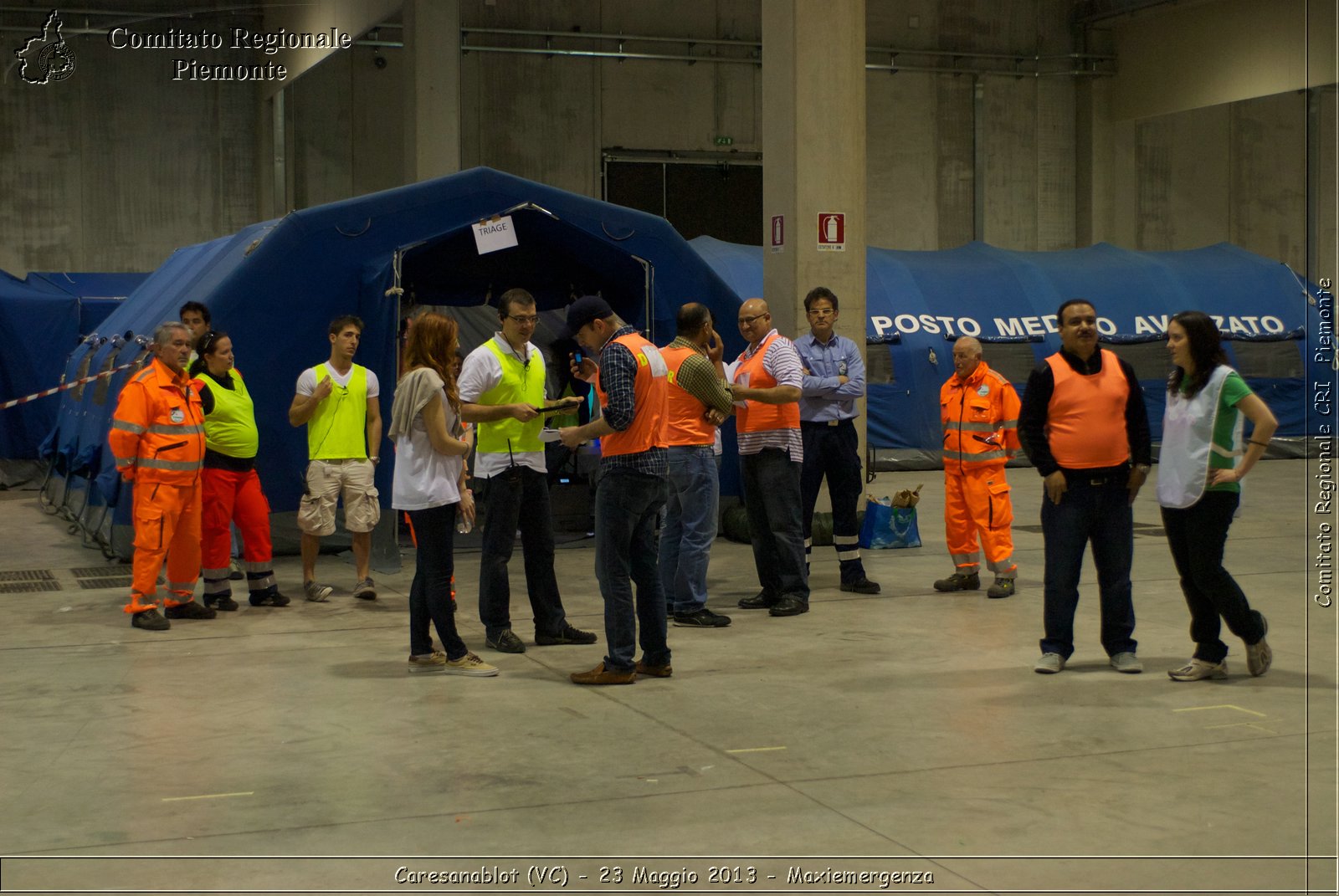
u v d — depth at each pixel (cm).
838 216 1152
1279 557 1031
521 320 684
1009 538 866
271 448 996
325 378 842
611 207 1067
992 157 2731
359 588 865
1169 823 428
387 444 984
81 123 2320
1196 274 2084
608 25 2492
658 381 620
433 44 1878
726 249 1919
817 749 515
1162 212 2828
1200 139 2847
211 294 962
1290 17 2412
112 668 664
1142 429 636
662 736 534
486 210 1027
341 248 988
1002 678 632
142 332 1185
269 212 2378
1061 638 650
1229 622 620
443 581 648
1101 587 648
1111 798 453
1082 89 2767
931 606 833
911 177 2684
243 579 959
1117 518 641
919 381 1859
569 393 1309
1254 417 591
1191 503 601
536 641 723
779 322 1166
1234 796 454
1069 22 2758
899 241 2686
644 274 1104
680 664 668
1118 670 645
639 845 411
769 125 1173
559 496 1239
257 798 458
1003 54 2716
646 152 2525
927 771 486
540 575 716
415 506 639
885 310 1891
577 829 425
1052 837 416
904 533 1097
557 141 2481
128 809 447
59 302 1714
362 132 2416
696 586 766
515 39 2442
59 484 1429
